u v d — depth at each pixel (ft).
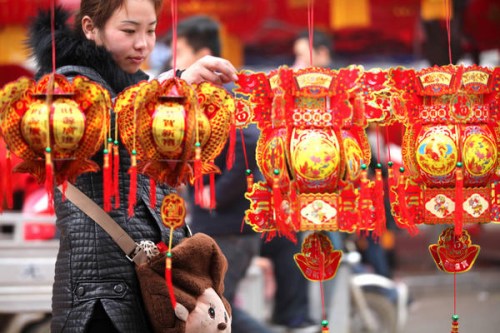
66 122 22.99
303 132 24.68
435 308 75.15
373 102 25.46
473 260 26.61
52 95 23.11
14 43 63.77
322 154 24.40
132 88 23.58
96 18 25.12
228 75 24.86
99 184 24.63
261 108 25.22
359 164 24.99
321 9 85.05
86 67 25.14
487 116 25.73
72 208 24.49
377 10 86.63
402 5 84.99
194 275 24.85
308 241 26.02
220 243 39.60
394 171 27.04
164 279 24.22
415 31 87.25
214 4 75.92
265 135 25.22
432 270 95.55
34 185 50.47
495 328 65.10
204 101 24.44
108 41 25.17
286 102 24.67
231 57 82.99
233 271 39.86
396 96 25.32
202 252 24.93
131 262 24.40
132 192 23.11
